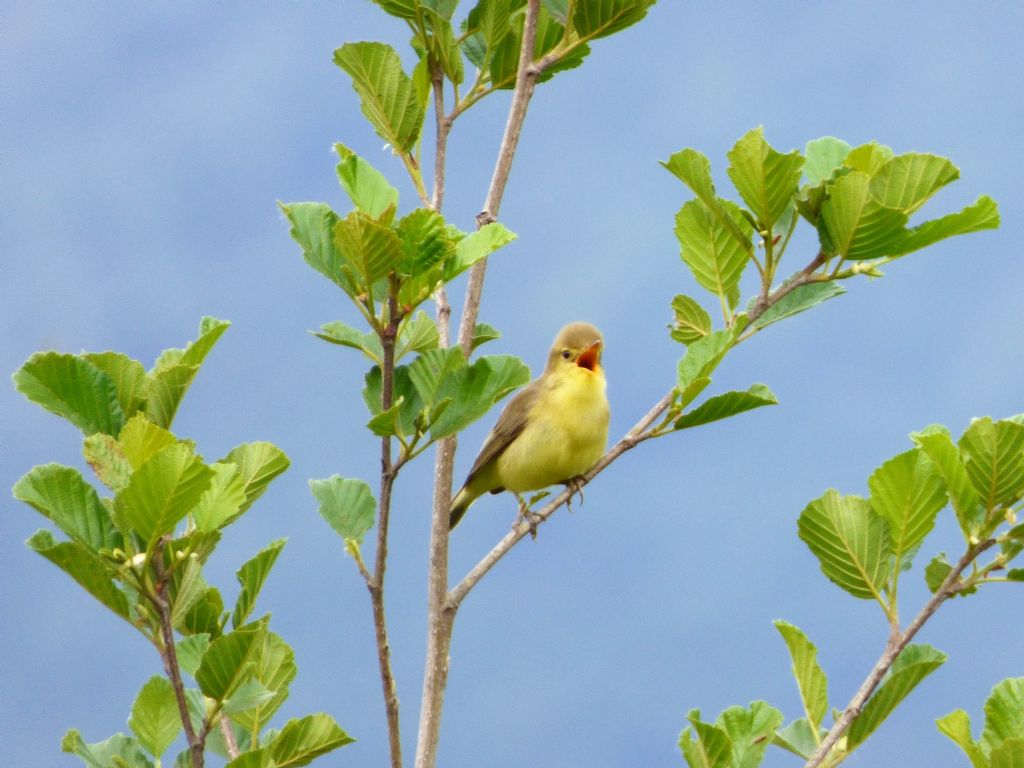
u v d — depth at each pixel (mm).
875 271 8812
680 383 9070
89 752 7668
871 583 8422
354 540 8148
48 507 6871
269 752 7301
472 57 11141
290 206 7938
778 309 9727
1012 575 7996
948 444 8195
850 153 9094
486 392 7793
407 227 7352
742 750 8328
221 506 7203
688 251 10133
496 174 9688
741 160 8594
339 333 8594
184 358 7586
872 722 8156
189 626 8102
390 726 7645
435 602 9062
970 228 8484
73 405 7180
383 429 7406
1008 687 7875
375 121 10266
